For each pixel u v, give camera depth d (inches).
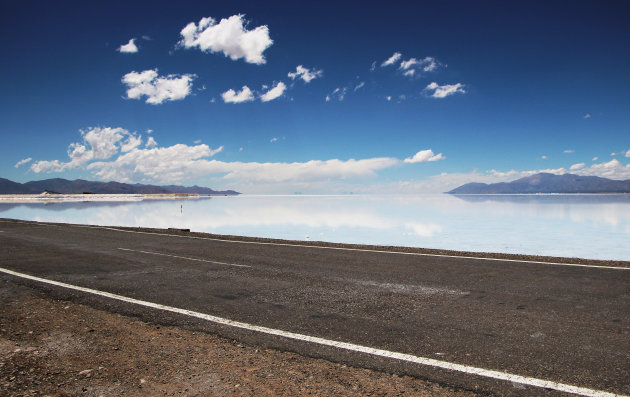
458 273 296.4
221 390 121.6
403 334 167.0
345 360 142.1
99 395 119.0
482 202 2979.8
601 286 248.1
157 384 125.8
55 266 336.5
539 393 117.2
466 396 116.4
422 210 1801.2
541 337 161.0
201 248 450.3
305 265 336.8
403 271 306.5
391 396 116.5
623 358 139.9
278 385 124.3
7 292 246.1
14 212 1572.3
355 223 1117.1
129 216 1378.0
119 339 165.6
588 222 1096.2
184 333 172.1
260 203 2984.7
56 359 145.7
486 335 164.4
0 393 119.6
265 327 178.4
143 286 260.7
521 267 319.0
